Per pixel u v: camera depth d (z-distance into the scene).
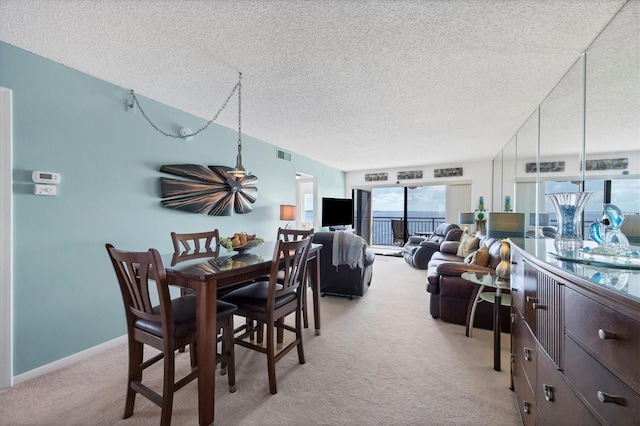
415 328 2.70
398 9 1.51
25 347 1.92
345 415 1.54
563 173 2.43
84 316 2.24
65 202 2.14
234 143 3.89
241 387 1.78
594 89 1.90
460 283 2.76
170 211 2.98
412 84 2.46
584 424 0.76
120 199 2.52
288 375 1.92
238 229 3.95
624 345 0.60
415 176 7.02
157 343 1.43
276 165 4.88
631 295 0.59
